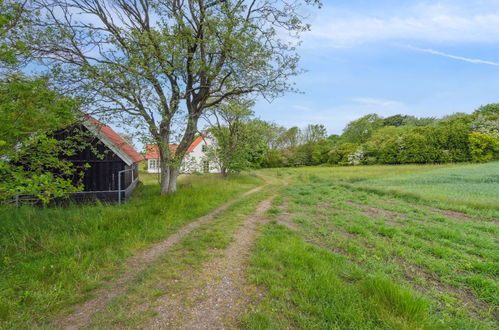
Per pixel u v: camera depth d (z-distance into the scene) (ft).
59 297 9.63
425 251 15.06
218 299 9.53
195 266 12.65
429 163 118.42
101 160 33.40
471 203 29.50
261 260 12.74
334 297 9.15
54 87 23.06
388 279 10.68
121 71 24.44
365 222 21.65
